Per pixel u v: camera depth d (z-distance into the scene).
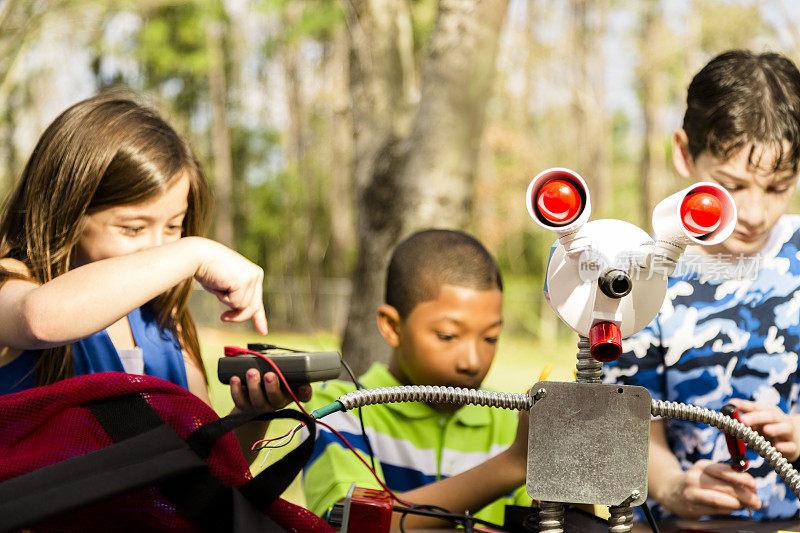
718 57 1.31
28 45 10.41
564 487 0.71
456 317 1.32
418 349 1.35
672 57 16.11
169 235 1.27
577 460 0.71
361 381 1.46
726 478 1.01
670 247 0.70
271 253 21.64
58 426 0.76
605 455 0.71
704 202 0.68
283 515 0.78
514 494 1.30
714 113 1.22
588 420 0.72
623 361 1.32
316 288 18.14
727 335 1.31
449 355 1.33
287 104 19.97
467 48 3.67
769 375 1.31
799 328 1.32
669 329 1.32
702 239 0.70
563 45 18.70
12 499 0.66
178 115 18.31
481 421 1.42
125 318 1.37
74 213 1.19
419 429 1.38
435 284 1.33
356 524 0.87
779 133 1.17
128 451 0.72
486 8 3.69
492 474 1.04
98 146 1.20
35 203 1.22
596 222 0.73
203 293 14.32
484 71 3.71
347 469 1.25
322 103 19.66
